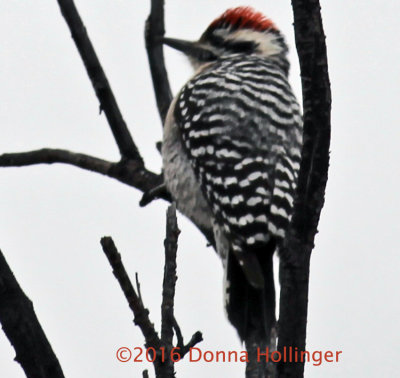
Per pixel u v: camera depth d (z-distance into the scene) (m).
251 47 13.30
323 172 7.16
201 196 11.31
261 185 10.41
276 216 10.23
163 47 12.60
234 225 10.23
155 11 12.52
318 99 7.09
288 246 7.19
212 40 13.30
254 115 10.95
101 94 11.50
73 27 11.27
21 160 11.77
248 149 10.70
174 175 11.48
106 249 6.69
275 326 9.59
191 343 6.96
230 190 10.44
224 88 11.23
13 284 7.63
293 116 11.12
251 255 9.97
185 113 11.30
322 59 7.05
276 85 11.27
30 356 7.50
